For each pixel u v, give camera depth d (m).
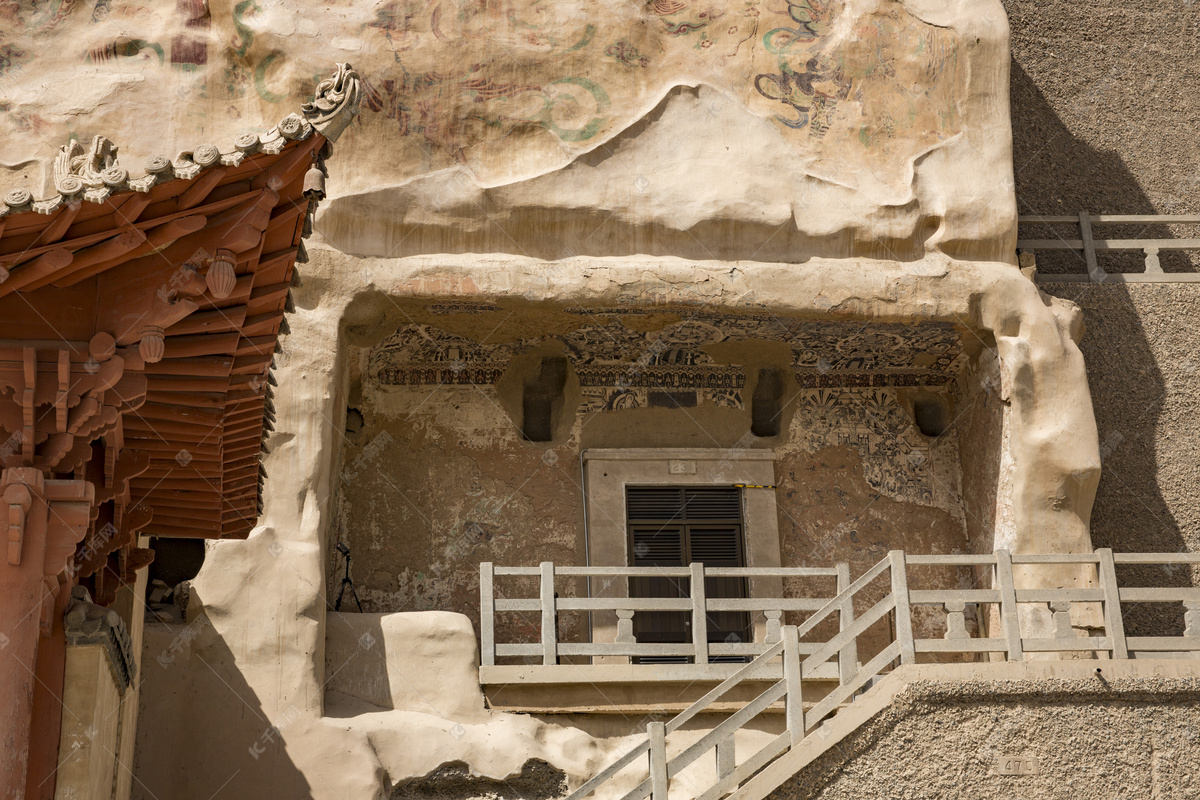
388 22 10.59
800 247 10.59
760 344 11.38
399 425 11.27
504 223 10.35
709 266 10.43
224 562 9.32
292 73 10.36
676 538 11.21
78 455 5.43
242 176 5.07
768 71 10.97
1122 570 11.15
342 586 10.66
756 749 9.52
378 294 10.11
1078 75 13.29
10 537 5.11
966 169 10.94
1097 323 11.86
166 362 5.64
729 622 11.06
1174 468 11.45
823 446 11.70
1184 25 13.48
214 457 6.66
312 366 9.91
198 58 10.43
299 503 9.61
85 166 4.94
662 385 11.73
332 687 9.44
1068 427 10.45
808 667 7.97
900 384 11.94
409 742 9.10
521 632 10.76
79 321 5.29
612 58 10.79
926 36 11.20
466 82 10.55
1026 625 10.21
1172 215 12.32
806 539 11.38
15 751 5.03
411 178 10.33
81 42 10.42
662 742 7.73
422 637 9.65
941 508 11.55
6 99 10.14
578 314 10.59
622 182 10.49
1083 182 12.91
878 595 11.23
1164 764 7.90
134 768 8.73
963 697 7.89
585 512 11.12
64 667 5.54
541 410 11.95
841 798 7.61
